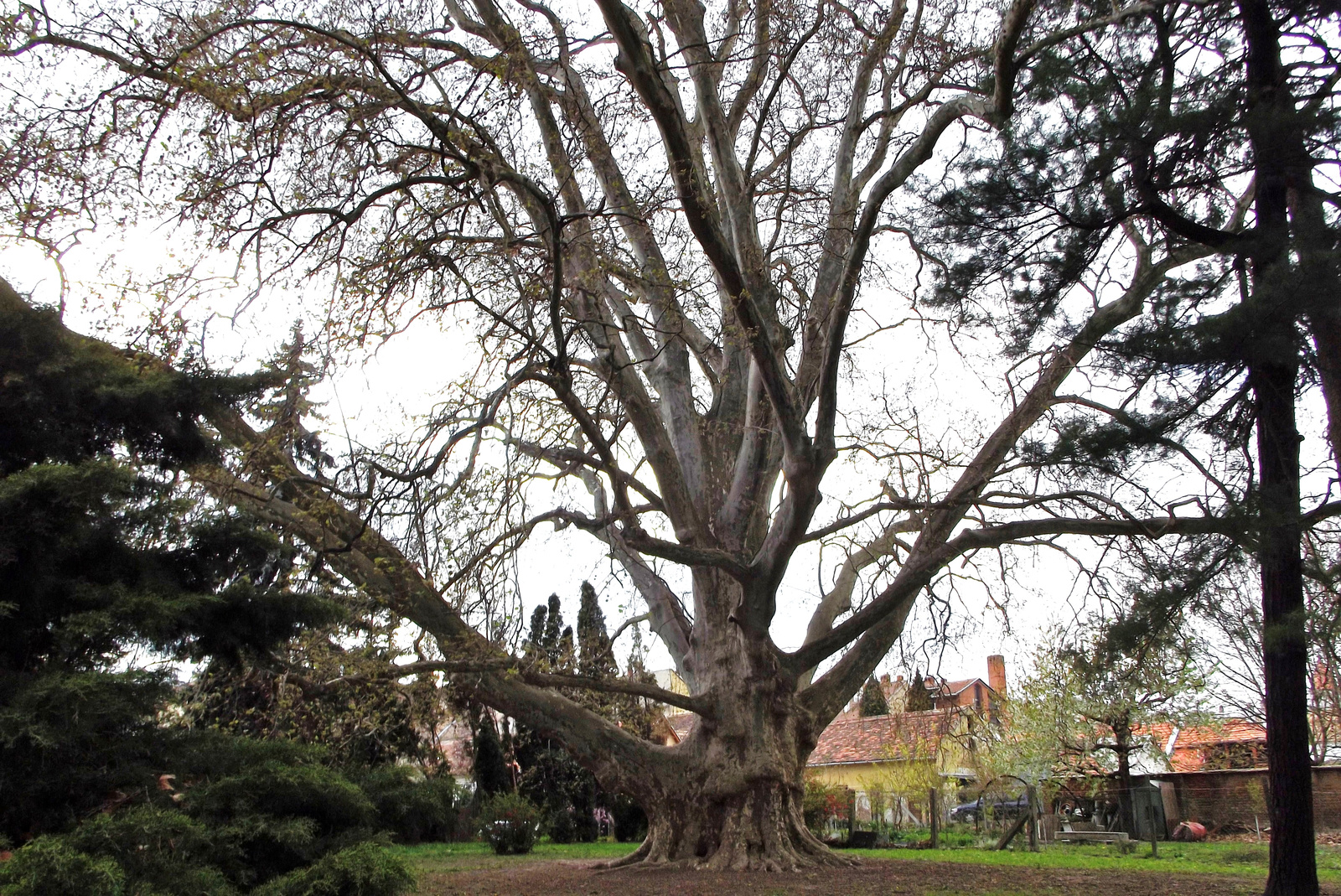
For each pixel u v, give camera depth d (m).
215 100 10.78
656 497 17.23
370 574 14.41
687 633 18.38
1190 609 10.39
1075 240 10.77
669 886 13.59
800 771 16.55
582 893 13.07
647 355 18.92
